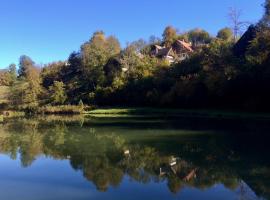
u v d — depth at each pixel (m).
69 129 45.84
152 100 88.31
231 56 74.50
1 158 25.98
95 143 32.53
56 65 140.62
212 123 47.53
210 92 71.44
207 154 25.80
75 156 26.36
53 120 65.31
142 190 17.56
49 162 24.44
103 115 78.00
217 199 16.09
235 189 17.39
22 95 114.25
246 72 63.22
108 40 158.25
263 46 64.88
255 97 61.62
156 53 137.88
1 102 115.38
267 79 58.97
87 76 114.94
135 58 113.06
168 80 88.75
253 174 19.92
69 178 20.08
